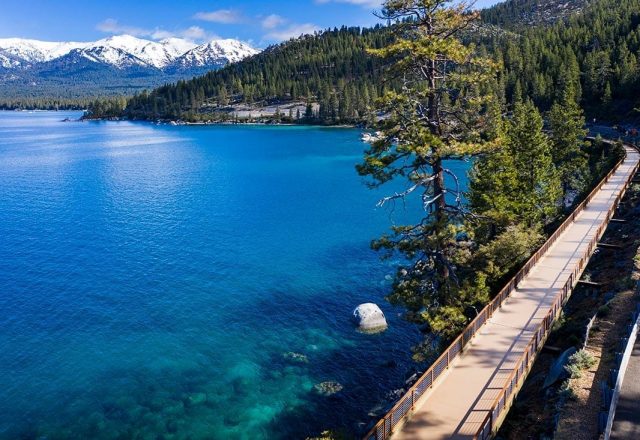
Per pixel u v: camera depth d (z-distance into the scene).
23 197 87.56
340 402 29.09
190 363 33.66
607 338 22.70
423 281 28.31
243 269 51.19
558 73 139.50
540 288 30.16
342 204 82.00
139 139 197.25
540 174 44.94
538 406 20.22
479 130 25.09
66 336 37.44
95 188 96.50
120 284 47.38
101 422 27.70
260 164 128.75
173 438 26.41
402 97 23.97
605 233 41.28
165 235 63.62
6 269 51.31
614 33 159.12
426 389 19.91
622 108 118.12
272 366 33.12
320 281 47.66
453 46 23.03
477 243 36.94
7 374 32.38
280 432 26.77
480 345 23.88
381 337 36.59
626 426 16.44
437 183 25.23
